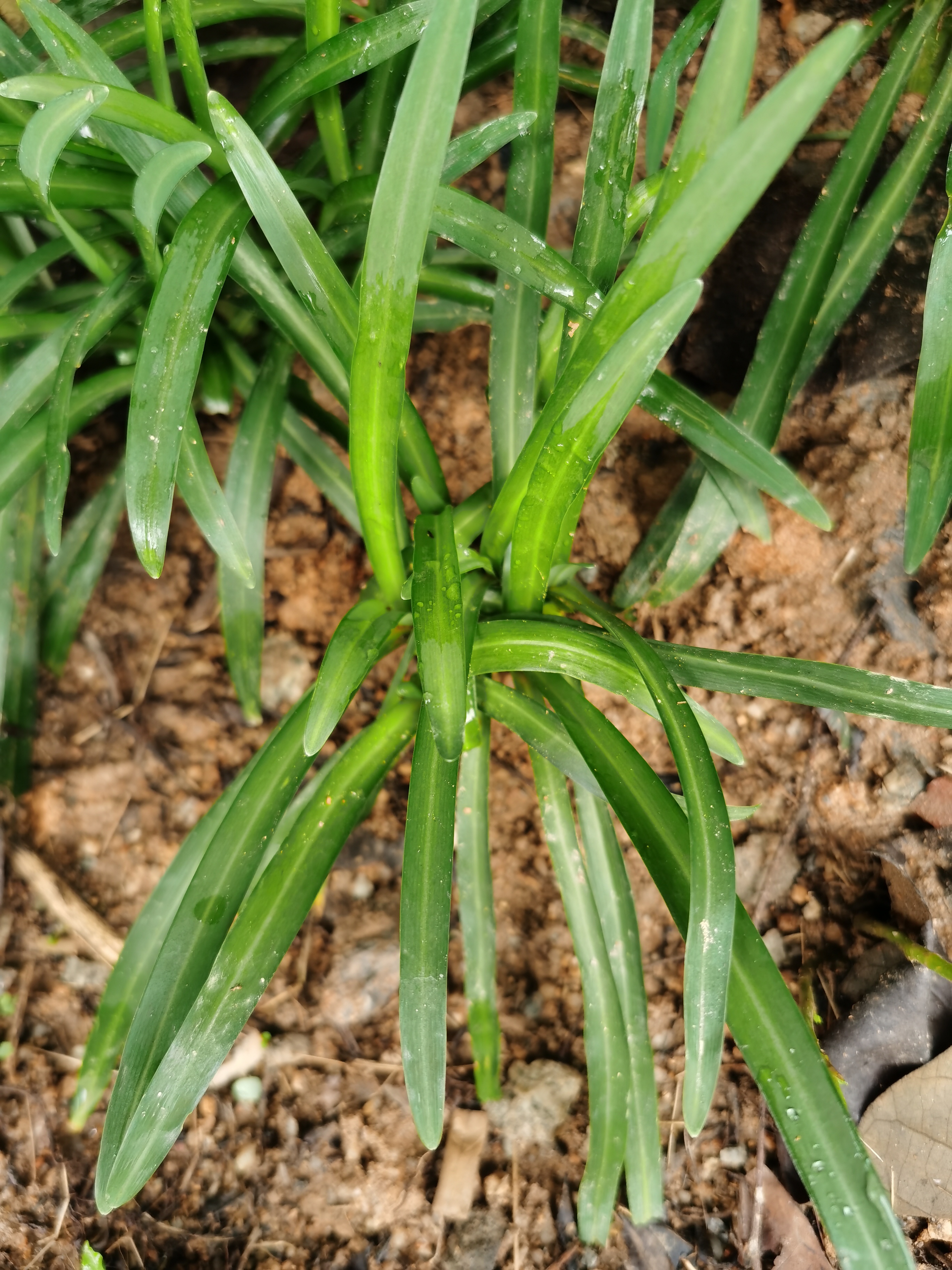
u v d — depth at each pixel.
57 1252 0.37
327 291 0.30
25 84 0.28
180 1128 0.29
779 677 0.32
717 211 0.24
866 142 0.39
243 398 0.46
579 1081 0.40
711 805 0.27
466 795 0.38
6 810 0.41
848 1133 0.26
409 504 0.45
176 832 0.43
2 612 0.40
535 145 0.35
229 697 0.44
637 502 0.44
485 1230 0.38
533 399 0.37
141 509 0.29
